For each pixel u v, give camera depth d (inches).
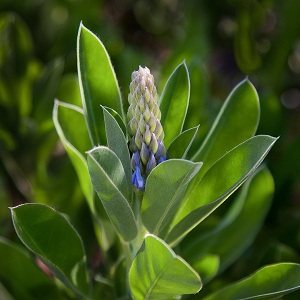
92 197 24.3
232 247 26.4
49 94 32.6
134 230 21.4
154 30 47.6
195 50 37.4
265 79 41.4
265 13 42.4
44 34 37.7
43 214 22.3
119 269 24.6
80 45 21.7
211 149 23.9
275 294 22.2
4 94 33.2
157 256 19.1
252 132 23.9
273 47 40.9
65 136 24.5
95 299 25.3
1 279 25.1
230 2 41.2
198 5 40.9
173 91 22.2
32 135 32.7
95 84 22.0
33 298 25.4
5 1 37.8
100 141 22.1
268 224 30.1
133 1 47.8
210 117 29.6
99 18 39.3
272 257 26.3
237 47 40.6
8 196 32.9
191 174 19.5
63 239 22.8
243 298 22.7
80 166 23.8
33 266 25.0
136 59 34.2
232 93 23.3
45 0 38.3
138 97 20.3
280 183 30.1
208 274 25.1
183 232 22.0
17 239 29.0
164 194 20.3
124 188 20.6
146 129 20.3
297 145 30.3
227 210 28.5
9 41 33.8
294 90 44.7
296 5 38.9
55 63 32.3
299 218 28.5
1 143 32.3
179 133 22.3
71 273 23.5
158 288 20.3
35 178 31.5
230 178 21.4
